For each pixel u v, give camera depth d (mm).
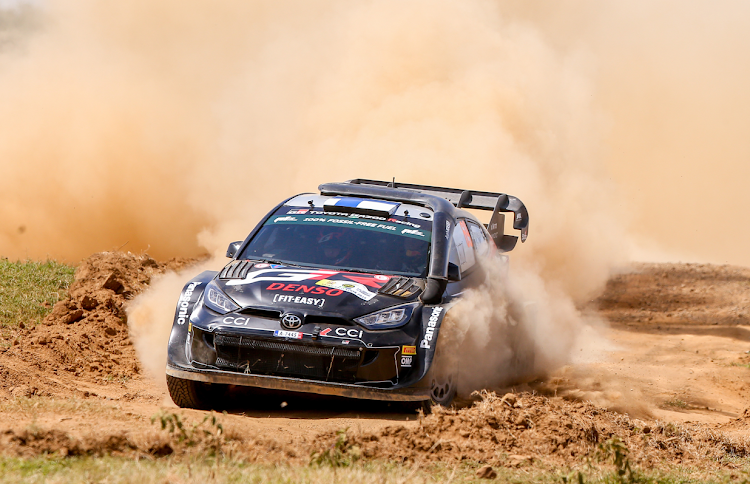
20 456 15578
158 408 23156
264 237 27078
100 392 25797
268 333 22297
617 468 18594
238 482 14875
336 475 15711
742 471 21781
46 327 33250
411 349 22672
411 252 26172
